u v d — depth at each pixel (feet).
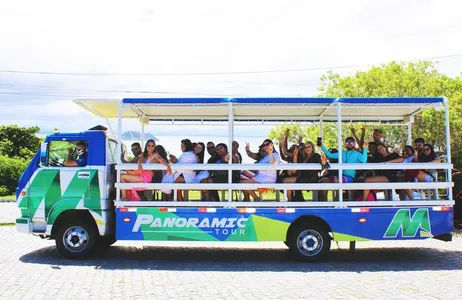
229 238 30.04
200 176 31.71
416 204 30.48
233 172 32.09
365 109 34.40
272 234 30.09
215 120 38.42
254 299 21.47
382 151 33.94
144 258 31.96
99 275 26.32
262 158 32.53
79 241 30.81
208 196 31.96
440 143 56.13
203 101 30.83
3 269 27.73
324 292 22.75
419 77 58.44
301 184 30.68
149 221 30.09
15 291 22.58
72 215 31.37
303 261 30.58
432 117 52.85
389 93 57.88
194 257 32.58
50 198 30.60
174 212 30.09
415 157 32.83
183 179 31.53
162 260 31.30
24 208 30.66
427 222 30.37
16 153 125.39
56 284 24.06
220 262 30.76
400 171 33.09
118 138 30.63
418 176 32.12
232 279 25.61
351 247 34.53
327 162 30.86
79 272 27.07
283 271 27.89
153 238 30.07
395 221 30.30
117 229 30.14
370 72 60.34
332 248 37.01
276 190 31.50
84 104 32.40
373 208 30.30
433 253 34.50
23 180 30.91
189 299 21.43
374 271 27.96
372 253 34.50
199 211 30.09
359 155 31.99
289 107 32.48
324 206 30.35
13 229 46.03
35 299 21.18
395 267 29.25
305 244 30.45
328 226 30.63
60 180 30.73
